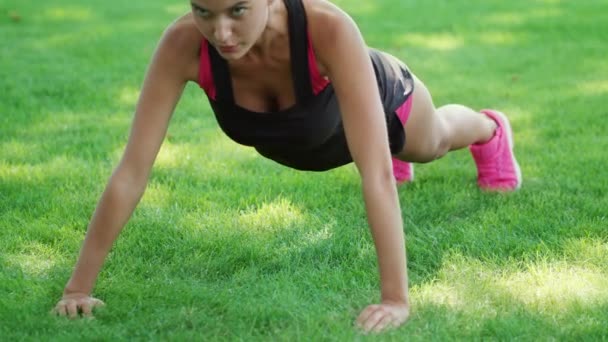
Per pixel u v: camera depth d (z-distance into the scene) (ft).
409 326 10.14
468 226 13.43
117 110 21.02
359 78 10.09
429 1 37.50
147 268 12.25
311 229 13.52
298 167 11.99
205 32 9.31
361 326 10.15
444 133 13.73
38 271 12.27
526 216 13.71
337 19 10.03
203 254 12.62
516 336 9.96
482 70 25.04
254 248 12.71
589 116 19.86
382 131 10.19
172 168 16.52
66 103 21.61
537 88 22.82
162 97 10.55
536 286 11.39
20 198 14.82
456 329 10.09
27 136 18.75
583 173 15.94
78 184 15.60
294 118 10.66
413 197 15.02
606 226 13.33
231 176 15.98
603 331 9.98
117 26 32.01
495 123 15.25
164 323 10.52
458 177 16.15
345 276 11.88
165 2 37.58
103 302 11.03
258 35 9.43
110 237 10.80
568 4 35.83
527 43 28.78
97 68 25.29
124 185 10.59
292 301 10.94
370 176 10.11
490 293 11.17
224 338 10.12
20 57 26.73
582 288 11.26
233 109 10.69
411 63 25.96
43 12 34.83
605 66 25.31
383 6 36.27
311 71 10.29
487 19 33.06
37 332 10.26
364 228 13.58
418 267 12.10
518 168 15.38
